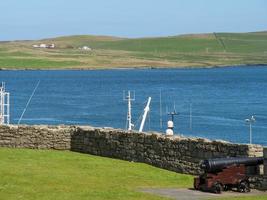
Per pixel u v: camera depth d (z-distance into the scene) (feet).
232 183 74.43
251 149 79.20
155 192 73.56
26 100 380.17
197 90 479.00
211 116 281.13
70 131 107.34
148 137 93.97
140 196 70.74
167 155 90.63
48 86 541.34
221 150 82.84
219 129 231.50
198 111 306.14
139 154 95.61
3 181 75.97
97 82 611.06
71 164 91.45
